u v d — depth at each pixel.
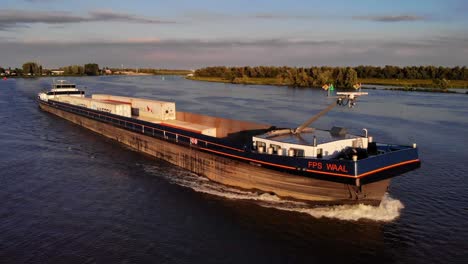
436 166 38.28
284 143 27.61
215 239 23.33
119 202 28.98
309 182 26.05
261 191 29.66
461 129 57.91
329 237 23.38
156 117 49.41
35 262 20.94
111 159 40.97
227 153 31.44
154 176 35.12
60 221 25.80
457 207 28.20
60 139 50.72
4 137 51.16
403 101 98.38
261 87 157.75
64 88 79.88
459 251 22.05
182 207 27.98
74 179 34.22
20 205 28.47
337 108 83.12
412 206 28.23
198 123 46.50
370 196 25.19
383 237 23.39
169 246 22.52
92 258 21.28
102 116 52.88
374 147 28.56
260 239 23.27
